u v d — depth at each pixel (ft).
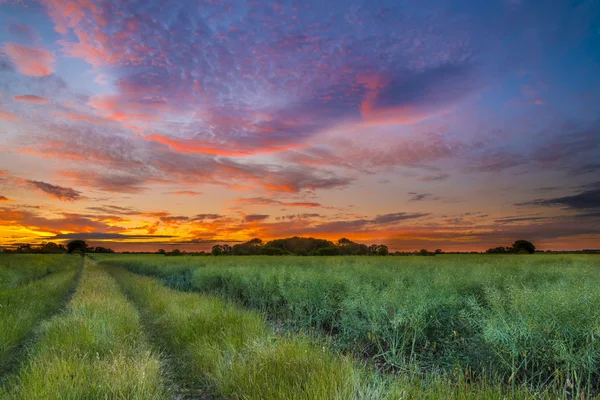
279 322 32.01
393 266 60.08
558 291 17.20
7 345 20.66
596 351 13.83
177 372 17.95
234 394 13.92
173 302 32.45
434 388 12.40
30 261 102.32
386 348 21.59
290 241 215.72
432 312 20.77
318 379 12.41
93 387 12.98
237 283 47.37
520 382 15.16
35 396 11.98
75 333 20.83
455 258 94.17
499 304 18.65
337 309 27.40
